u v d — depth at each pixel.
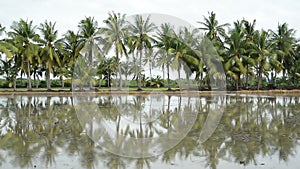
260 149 5.69
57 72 29.33
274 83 31.38
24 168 4.59
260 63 29.02
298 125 8.49
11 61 30.36
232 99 18.56
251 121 9.25
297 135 7.05
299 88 31.14
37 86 32.53
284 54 29.58
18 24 26.44
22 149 5.83
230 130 7.69
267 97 20.42
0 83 32.03
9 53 24.14
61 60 28.09
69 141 6.48
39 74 32.12
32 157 5.21
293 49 32.06
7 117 10.59
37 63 27.80
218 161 4.89
